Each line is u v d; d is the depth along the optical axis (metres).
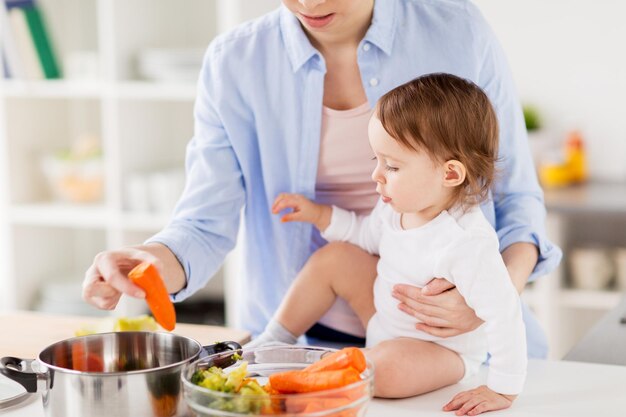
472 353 1.36
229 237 1.60
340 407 0.99
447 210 1.36
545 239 1.53
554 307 2.96
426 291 1.32
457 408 1.22
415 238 1.37
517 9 3.26
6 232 3.37
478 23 1.55
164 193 3.12
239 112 1.60
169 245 1.47
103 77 3.17
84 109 3.63
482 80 1.56
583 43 3.22
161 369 1.05
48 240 3.55
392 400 1.26
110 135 3.14
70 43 3.62
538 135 3.20
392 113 1.33
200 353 1.12
